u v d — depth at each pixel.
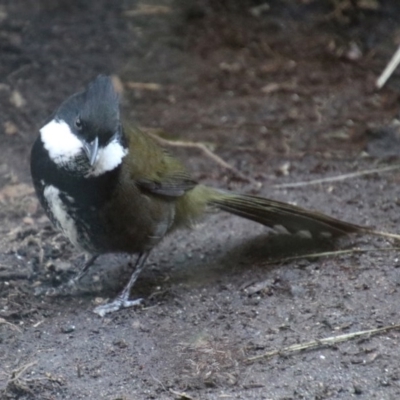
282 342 9.48
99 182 10.10
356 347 9.32
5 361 9.36
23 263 11.43
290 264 11.19
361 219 12.17
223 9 17.50
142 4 17.69
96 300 10.80
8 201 12.91
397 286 10.38
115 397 8.66
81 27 17.02
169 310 10.40
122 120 11.09
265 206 11.43
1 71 15.84
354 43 16.50
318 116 14.88
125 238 10.62
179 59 16.36
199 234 12.30
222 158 14.04
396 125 14.42
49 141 10.12
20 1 17.80
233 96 15.46
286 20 17.16
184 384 8.86
